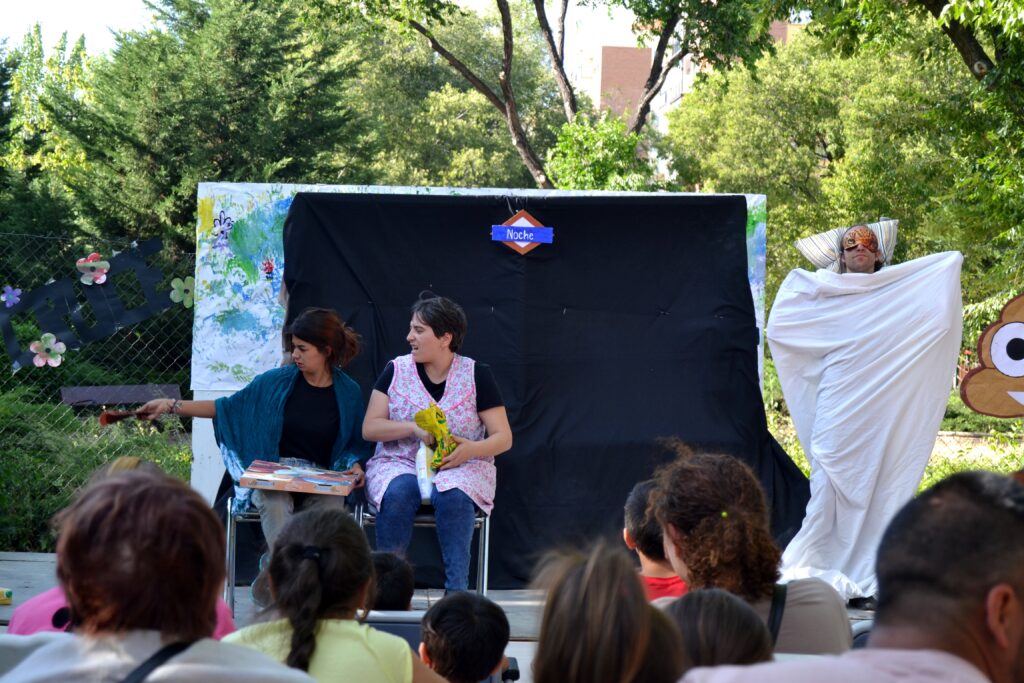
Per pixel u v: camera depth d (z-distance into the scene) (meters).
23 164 23.08
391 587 3.44
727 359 5.78
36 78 32.09
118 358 8.94
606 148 19.38
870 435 5.39
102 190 20.36
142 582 1.58
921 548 1.45
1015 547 1.42
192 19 22.83
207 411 4.91
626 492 5.64
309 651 2.41
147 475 1.68
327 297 5.63
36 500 7.06
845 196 22.81
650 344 5.77
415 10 21.14
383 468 4.93
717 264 5.81
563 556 1.81
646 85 22.17
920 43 15.71
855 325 5.50
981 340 5.35
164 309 6.30
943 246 18.34
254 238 6.14
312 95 22.12
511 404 5.65
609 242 5.79
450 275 5.70
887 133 21.45
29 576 5.82
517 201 5.73
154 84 20.92
